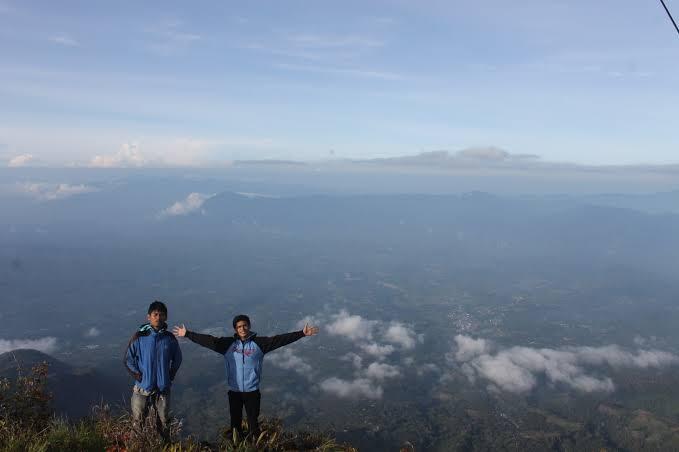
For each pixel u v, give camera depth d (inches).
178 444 253.8
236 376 265.6
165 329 269.3
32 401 309.1
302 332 273.7
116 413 283.9
